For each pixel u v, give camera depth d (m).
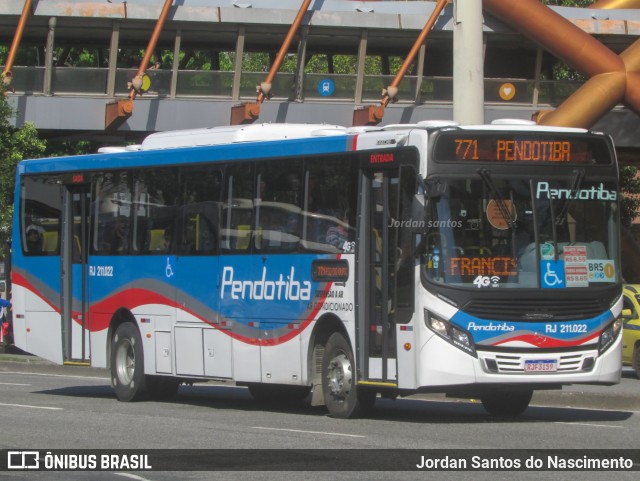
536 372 18.81
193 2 53.09
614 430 18.12
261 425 19.17
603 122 55.34
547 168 19.31
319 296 20.62
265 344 21.75
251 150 22.34
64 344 26.81
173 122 53.91
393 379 19.27
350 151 20.27
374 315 19.75
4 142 46.56
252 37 55.28
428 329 18.72
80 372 35.97
